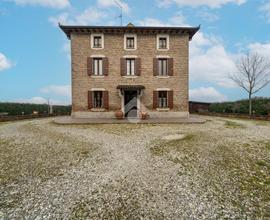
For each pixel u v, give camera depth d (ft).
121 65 63.72
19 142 31.50
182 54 64.64
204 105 110.22
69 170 20.61
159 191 16.43
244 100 84.23
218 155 24.91
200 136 35.24
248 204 14.75
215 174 19.67
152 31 63.41
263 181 18.31
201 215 13.43
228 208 14.24
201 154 25.25
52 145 29.76
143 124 51.01
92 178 18.72
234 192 16.40
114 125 49.52
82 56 63.10
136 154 25.57
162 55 64.18
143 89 63.87
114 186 17.20
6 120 63.72
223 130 41.81
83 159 23.79
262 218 13.20
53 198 15.44
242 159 23.63
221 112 90.33
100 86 63.52
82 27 61.16
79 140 32.91
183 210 13.96
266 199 15.42
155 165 21.86
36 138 34.30
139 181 18.11
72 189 16.74
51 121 60.03
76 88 63.10
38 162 22.88
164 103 65.26
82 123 52.01
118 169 20.76
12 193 16.24
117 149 27.76
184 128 44.57
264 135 36.40
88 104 63.36
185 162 22.72
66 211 13.85
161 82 64.39
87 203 14.76
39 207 14.32
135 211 13.82
